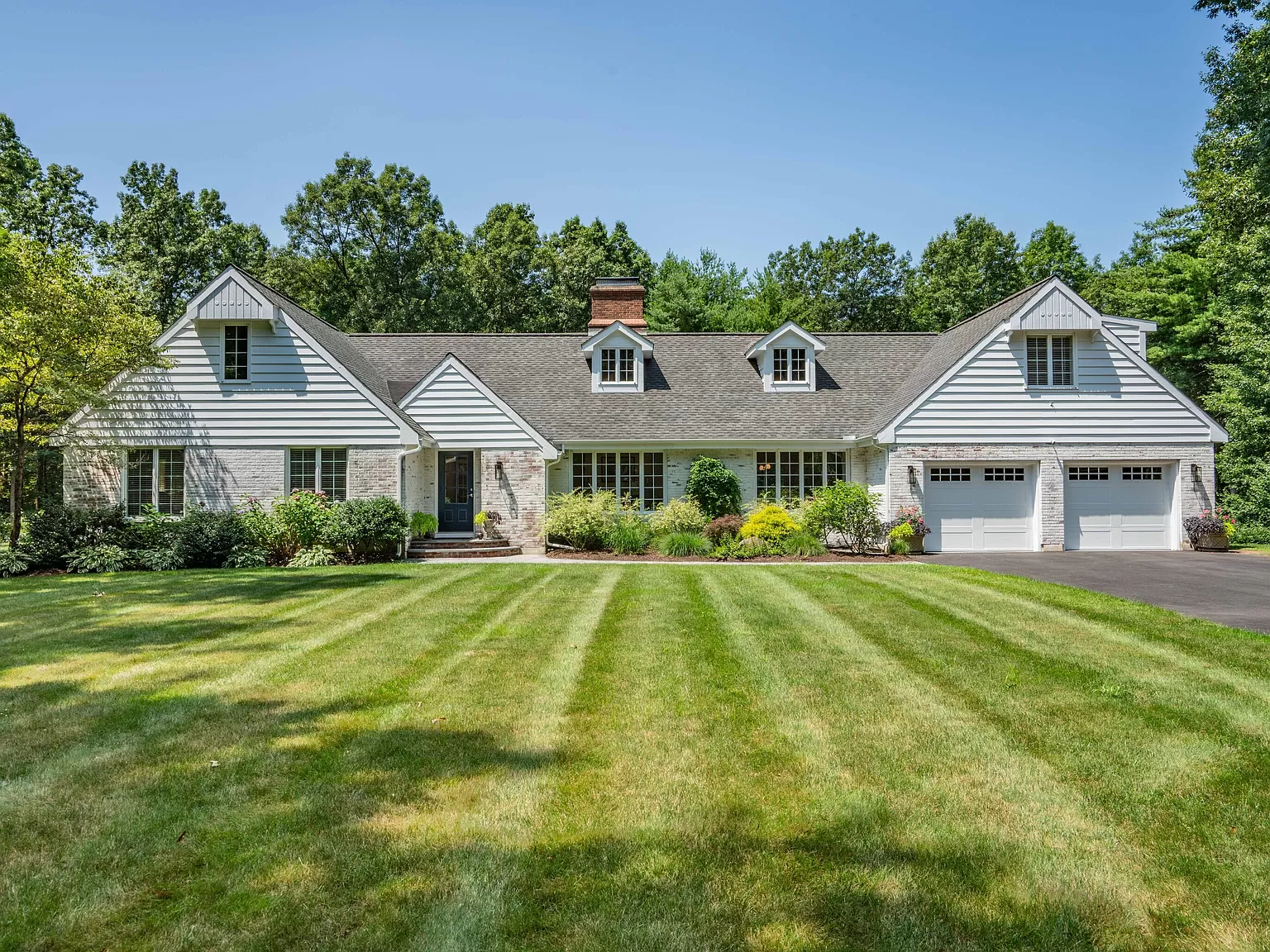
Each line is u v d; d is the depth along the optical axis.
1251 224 22.84
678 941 3.21
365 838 4.04
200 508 17.44
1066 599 11.09
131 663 7.52
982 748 5.27
